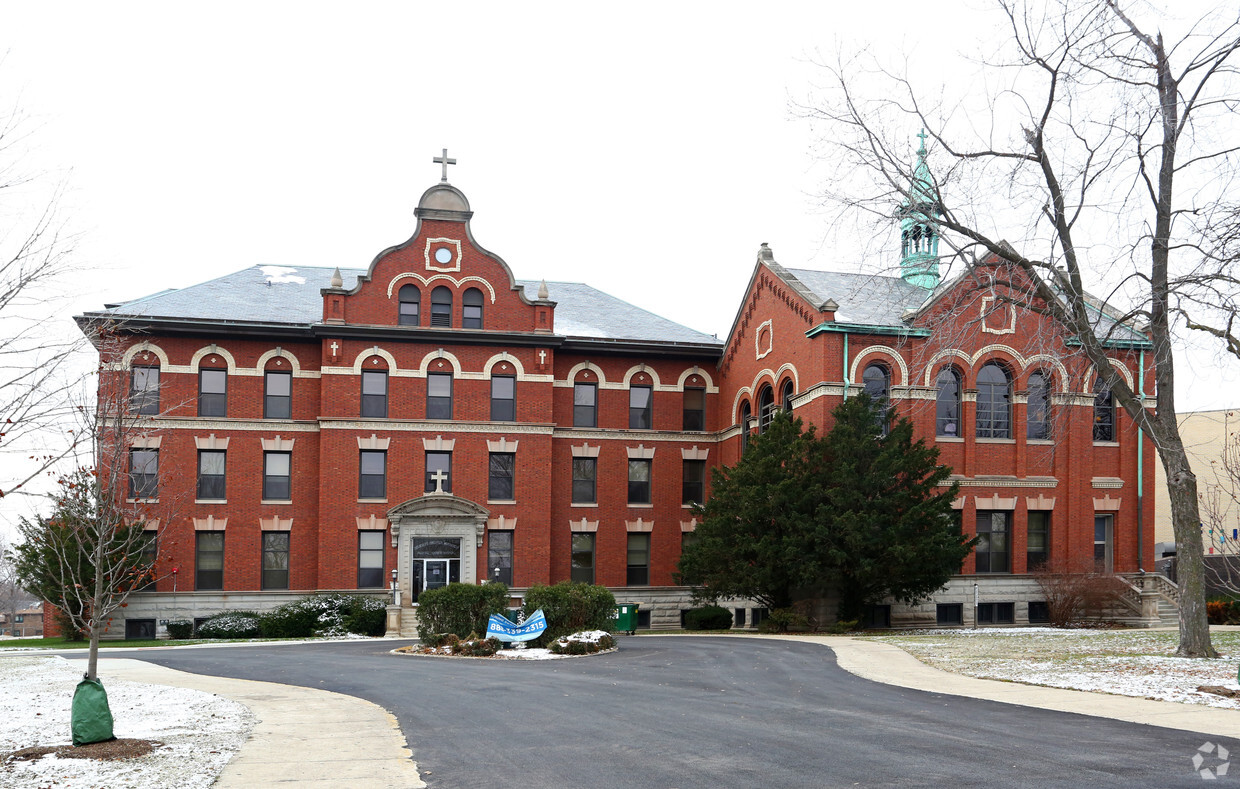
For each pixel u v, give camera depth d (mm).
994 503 38750
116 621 39375
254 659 25906
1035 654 22859
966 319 38281
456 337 42469
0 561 63406
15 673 21922
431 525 41406
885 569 33062
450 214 43344
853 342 36969
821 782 10477
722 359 46375
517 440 43031
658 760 11734
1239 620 36406
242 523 41000
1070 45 21578
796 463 34375
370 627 39031
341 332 41438
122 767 11344
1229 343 21453
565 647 26188
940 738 12750
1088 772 10766
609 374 45906
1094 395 38531
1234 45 20672
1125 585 37562
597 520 44875
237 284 45469
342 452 41188
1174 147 21375
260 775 11008
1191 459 52344
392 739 13258
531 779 10867
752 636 32844
